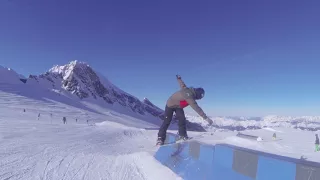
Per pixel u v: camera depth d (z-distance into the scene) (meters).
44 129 24.16
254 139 15.85
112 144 14.71
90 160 6.93
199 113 5.21
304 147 14.47
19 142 10.62
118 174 5.41
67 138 16.12
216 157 4.11
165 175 5.04
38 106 106.25
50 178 4.81
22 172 5.07
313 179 2.49
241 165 3.55
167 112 6.15
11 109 79.19
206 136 6.54
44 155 7.31
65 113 104.62
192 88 5.39
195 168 4.61
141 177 5.20
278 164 2.93
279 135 25.12
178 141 5.59
